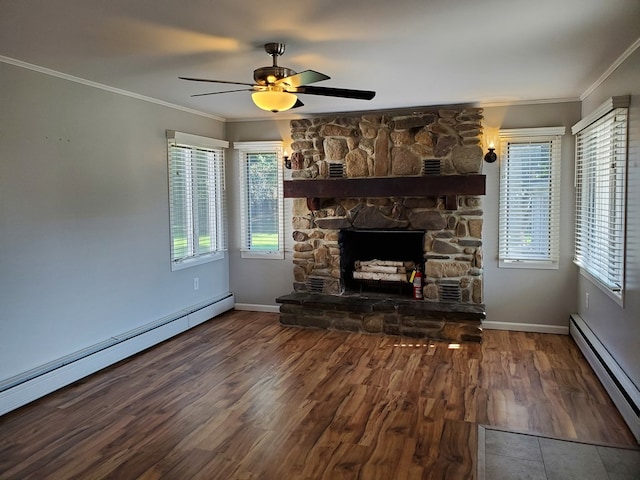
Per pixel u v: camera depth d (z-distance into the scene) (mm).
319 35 2826
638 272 2982
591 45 3041
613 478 2441
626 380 3166
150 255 4734
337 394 3516
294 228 5598
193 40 2895
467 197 4914
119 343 4227
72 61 3322
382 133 5113
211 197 5785
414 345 4648
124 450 2750
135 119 4480
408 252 5492
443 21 2604
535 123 4926
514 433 2910
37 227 3492
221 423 3072
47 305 3594
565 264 4941
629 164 3195
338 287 5469
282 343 4758
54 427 3033
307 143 5426
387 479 2449
